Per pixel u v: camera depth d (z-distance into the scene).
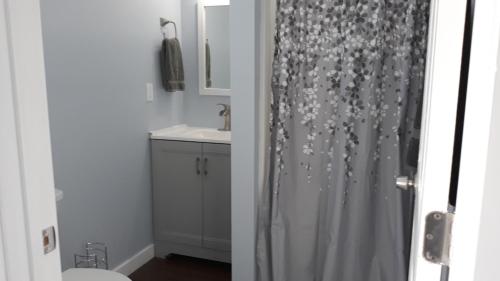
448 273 0.60
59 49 2.03
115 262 2.53
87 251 2.30
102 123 2.34
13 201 0.70
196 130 3.04
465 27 0.56
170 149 2.71
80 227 2.25
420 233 0.64
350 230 1.92
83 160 2.23
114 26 2.38
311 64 1.87
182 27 3.04
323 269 2.00
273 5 1.99
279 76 1.93
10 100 0.68
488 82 0.46
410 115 1.79
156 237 2.86
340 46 1.82
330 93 1.87
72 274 1.69
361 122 1.82
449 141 0.59
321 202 1.98
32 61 0.71
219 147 2.58
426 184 0.61
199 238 2.74
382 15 1.75
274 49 1.96
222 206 2.65
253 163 1.94
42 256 0.76
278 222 2.01
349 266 1.94
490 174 0.46
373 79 1.78
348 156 1.87
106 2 2.31
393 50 1.78
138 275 2.63
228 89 3.01
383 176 1.87
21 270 0.73
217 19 2.94
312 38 1.85
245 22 1.83
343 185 1.88
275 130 2.00
